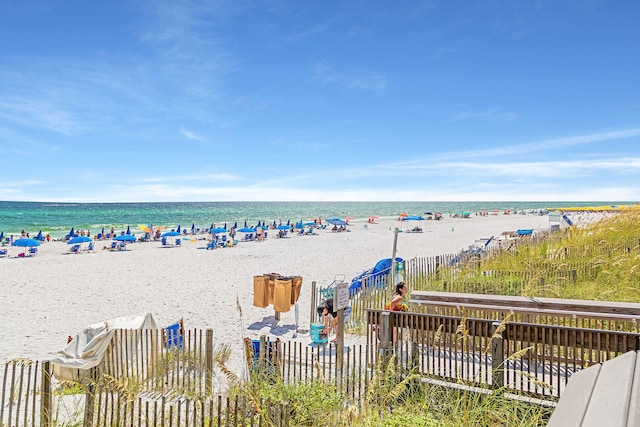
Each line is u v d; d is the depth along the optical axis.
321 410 5.25
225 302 15.38
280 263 25.05
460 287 11.76
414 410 4.95
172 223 73.12
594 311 6.87
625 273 10.80
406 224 62.47
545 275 11.40
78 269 23.47
